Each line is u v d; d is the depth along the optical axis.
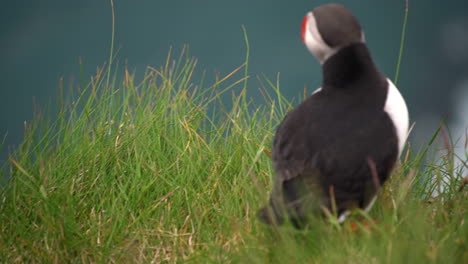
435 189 8.73
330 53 7.22
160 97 9.70
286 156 7.07
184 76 10.02
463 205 8.03
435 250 6.48
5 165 8.70
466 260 6.49
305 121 7.14
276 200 6.92
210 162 9.07
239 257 7.05
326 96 7.27
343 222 7.05
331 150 6.80
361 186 6.73
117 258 7.79
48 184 8.66
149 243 8.00
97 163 9.10
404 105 7.28
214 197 8.60
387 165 6.84
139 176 8.64
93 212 8.42
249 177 8.64
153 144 9.18
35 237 8.04
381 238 6.78
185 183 8.69
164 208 8.44
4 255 7.81
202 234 7.99
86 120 9.52
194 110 9.80
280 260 6.94
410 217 7.14
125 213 8.27
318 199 6.68
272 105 9.72
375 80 7.21
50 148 8.98
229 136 9.45
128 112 9.68
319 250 6.91
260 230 7.65
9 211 8.39
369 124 6.89
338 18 7.18
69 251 7.89
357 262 6.55
